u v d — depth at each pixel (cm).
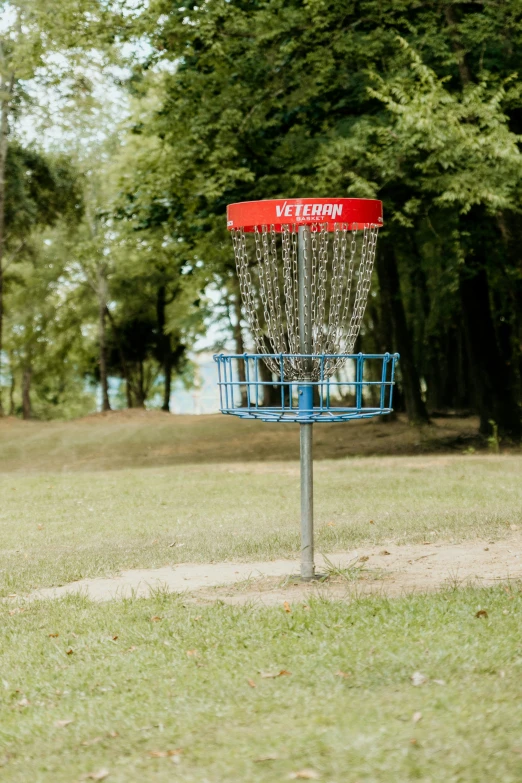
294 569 871
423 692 488
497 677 506
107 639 661
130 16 2075
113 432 3250
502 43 1853
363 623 632
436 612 644
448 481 1574
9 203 3712
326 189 1878
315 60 1941
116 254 4688
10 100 3116
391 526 1102
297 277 773
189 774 414
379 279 2892
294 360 776
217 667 570
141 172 2403
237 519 1258
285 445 2802
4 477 2169
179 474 1950
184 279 3188
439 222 2241
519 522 1081
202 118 2027
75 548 1094
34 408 7088
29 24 2214
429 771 395
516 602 667
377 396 3809
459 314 3212
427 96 1630
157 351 5606
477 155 1717
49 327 5372
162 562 963
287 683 525
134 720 491
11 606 800
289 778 400
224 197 2084
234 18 1983
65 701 538
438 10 1945
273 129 2086
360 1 1952
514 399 2525
